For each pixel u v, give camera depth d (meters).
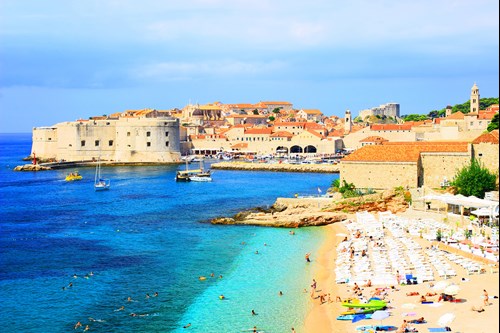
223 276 87.94
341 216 130.50
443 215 125.31
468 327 61.59
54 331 67.12
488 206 111.50
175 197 182.12
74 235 120.44
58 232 124.00
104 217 143.38
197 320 69.94
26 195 190.25
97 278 87.56
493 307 67.19
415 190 137.62
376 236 107.25
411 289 76.19
